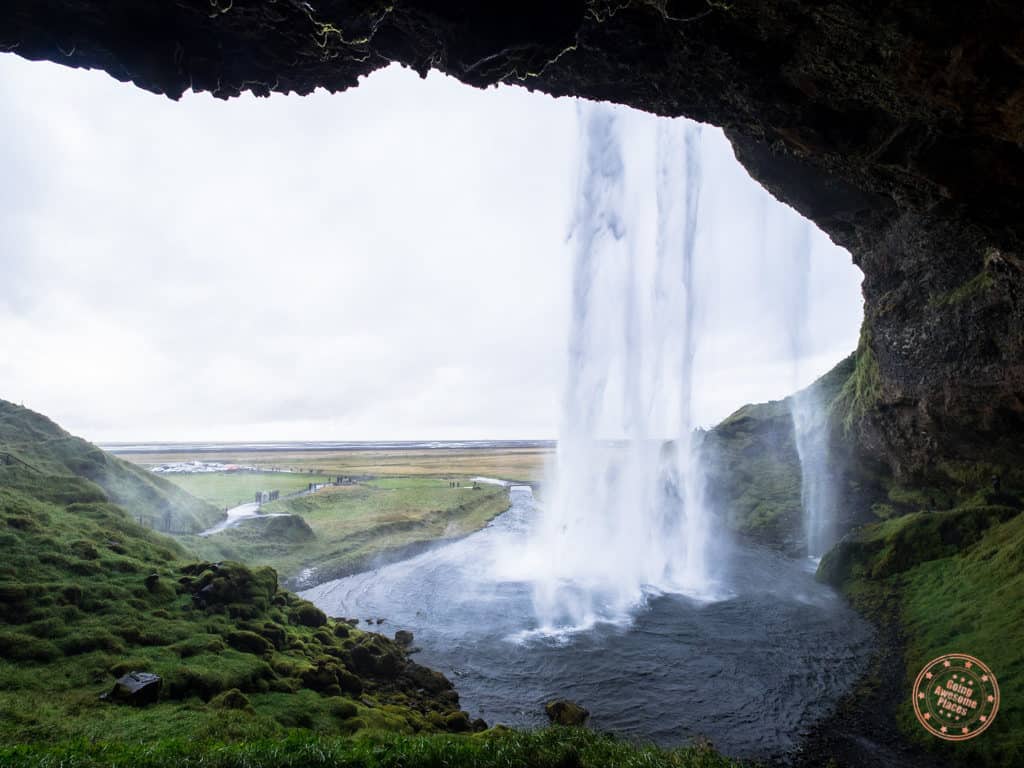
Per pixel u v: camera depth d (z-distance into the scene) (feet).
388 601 128.57
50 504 101.65
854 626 105.81
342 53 61.36
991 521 112.27
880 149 62.95
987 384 113.60
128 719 49.06
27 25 52.44
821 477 192.03
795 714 75.97
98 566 79.66
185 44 56.80
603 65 70.95
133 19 53.67
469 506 256.11
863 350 175.11
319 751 44.29
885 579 119.55
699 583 141.49
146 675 56.34
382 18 51.24
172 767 38.63
